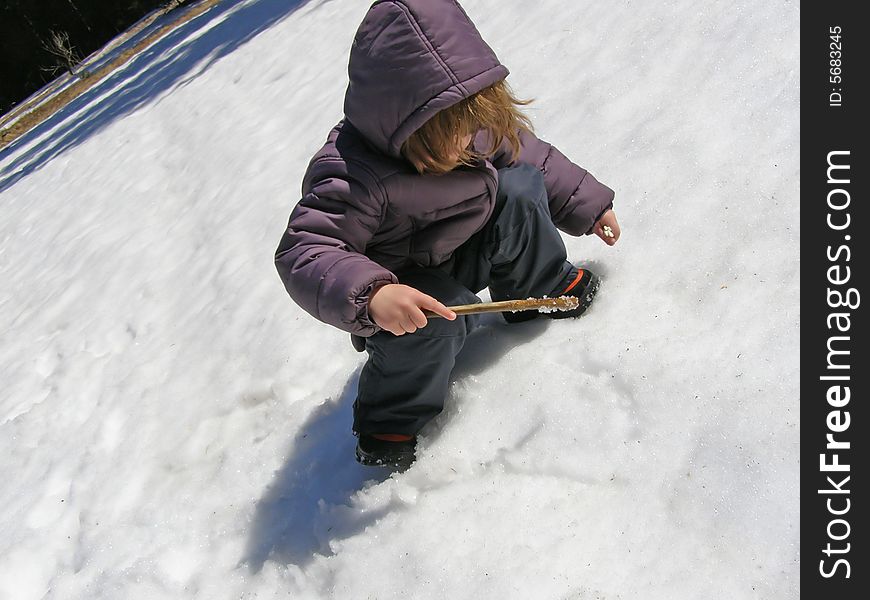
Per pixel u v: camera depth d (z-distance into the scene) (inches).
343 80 181.6
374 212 67.0
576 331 76.1
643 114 100.7
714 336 68.7
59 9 754.8
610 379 68.8
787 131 85.6
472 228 73.5
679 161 90.0
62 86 578.6
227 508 80.3
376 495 70.2
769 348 65.4
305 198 68.1
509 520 62.2
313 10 250.4
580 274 79.2
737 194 81.9
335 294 62.4
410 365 70.2
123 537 82.7
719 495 57.2
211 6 497.0
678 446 61.6
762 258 74.2
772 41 97.3
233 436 91.7
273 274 119.1
